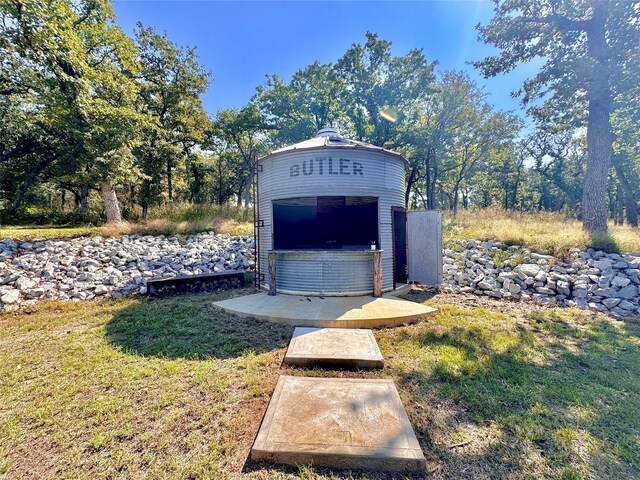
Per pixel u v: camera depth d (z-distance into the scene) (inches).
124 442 97.0
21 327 202.7
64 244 376.8
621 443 95.3
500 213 631.2
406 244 319.3
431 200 912.3
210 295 284.4
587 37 378.3
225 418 107.8
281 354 159.3
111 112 472.4
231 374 138.6
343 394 117.6
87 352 162.2
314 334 181.5
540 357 154.3
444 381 131.9
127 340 178.2
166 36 711.7
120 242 420.8
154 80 719.1
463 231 466.6
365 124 901.2
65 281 293.6
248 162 1181.1
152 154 666.2
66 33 426.6
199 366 145.6
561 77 398.0
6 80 528.4
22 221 639.8
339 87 871.7
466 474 84.0
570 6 388.8
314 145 269.0
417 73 824.3
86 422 106.3
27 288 271.7
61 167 625.0
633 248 304.0
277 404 110.4
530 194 1503.4
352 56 844.0
